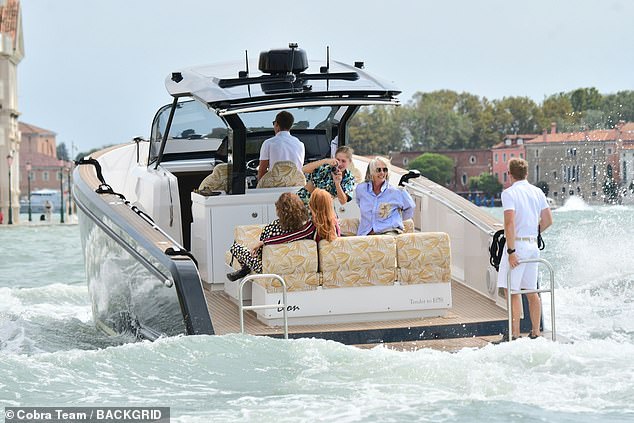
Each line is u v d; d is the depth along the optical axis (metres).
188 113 30.03
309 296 22.23
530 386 18.59
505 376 19.05
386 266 22.59
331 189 25.16
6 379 19.27
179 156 30.91
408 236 22.72
